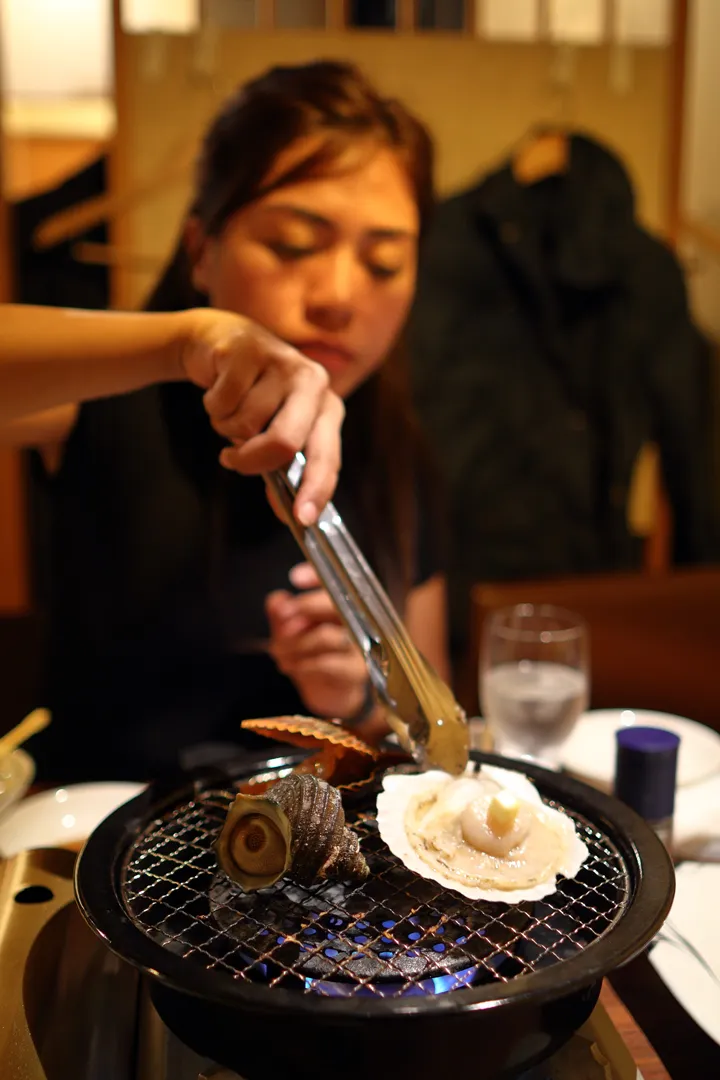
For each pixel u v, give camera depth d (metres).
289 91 0.97
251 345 0.67
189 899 0.46
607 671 1.29
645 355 1.85
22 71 1.94
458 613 1.88
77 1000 0.47
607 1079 0.43
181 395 1.13
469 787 0.53
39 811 0.74
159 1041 0.44
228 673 1.19
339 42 1.75
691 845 0.66
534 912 0.46
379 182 0.97
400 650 0.53
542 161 1.85
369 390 1.13
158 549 1.18
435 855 0.49
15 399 0.69
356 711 0.95
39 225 1.78
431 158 1.08
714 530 2.00
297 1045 0.39
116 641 1.20
